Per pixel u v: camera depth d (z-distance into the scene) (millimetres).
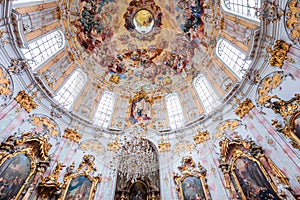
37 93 12578
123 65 21266
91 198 11266
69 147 12969
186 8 18328
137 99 19531
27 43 11578
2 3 9891
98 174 12648
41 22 13375
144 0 19547
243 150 10844
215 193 10977
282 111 9672
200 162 12914
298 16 9180
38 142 11117
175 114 17750
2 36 10359
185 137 15164
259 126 10844
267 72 11164
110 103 18594
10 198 8906
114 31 20469
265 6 10648
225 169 11281
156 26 20828
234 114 12992
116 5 19344
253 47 11742
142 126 16922
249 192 9781
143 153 12031
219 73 15859
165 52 21281
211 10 16250
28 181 9836
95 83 18547
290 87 9633
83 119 15117
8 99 10562
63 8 15344
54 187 10359
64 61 15891
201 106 16469
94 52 19406
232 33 14375
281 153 9250
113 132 15859
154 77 21094
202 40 18094
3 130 9812
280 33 10164
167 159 14109
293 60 9586
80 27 17750
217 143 12945
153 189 12109
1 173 8875
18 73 11328
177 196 11680
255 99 11695
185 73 19547
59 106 13781
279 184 8727
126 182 12562
